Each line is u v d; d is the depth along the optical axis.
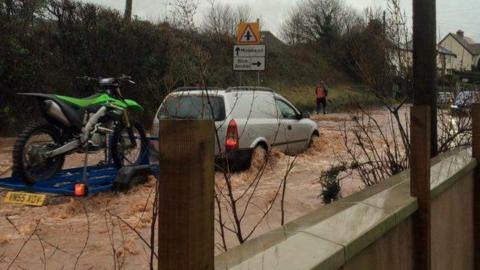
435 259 3.61
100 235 5.54
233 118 9.21
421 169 3.21
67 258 4.91
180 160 1.54
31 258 4.93
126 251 5.00
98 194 7.14
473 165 4.78
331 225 2.49
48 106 7.15
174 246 1.56
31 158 7.05
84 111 7.52
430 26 5.43
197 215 1.56
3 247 5.21
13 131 14.54
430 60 5.45
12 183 7.24
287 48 48.25
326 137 13.76
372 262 2.54
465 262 4.59
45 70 15.38
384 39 6.47
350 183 7.51
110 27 16.62
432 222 3.52
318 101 30.52
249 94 9.88
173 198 1.55
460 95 7.39
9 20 14.54
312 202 6.96
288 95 36.66
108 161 8.12
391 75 6.39
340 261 2.13
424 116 3.19
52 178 7.30
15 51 14.42
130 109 8.43
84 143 7.46
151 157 8.50
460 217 4.38
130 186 7.41
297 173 9.02
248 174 8.83
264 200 6.96
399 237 2.96
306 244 2.19
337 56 47.75
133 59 16.80
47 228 5.80
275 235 2.32
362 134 11.16
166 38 16.92
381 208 2.87
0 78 14.34
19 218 6.24
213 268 1.65
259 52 12.91
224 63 17.06
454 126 6.82
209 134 1.60
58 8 16.09
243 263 1.96
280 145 10.50
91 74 16.38
